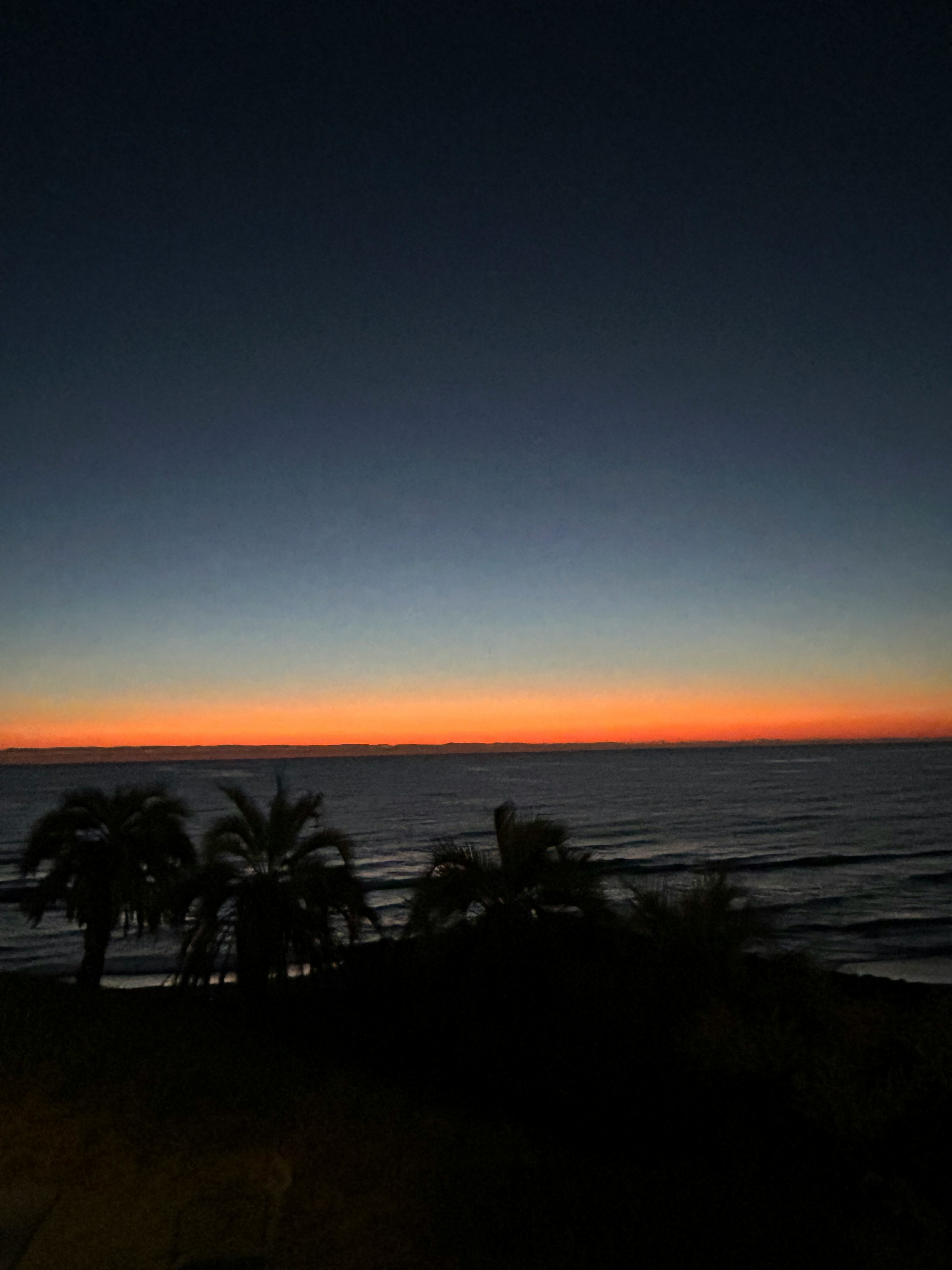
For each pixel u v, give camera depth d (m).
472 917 18.62
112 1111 9.60
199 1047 13.12
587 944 17.69
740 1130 10.28
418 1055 17.38
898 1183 7.80
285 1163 8.61
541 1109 13.57
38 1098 9.89
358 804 162.50
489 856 18.58
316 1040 18.70
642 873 66.31
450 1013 17.19
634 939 17.89
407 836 103.81
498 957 16.98
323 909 22.41
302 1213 7.55
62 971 38.62
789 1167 9.16
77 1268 6.28
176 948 43.22
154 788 25.75
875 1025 11.83
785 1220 7.44
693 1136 11.64
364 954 25.12
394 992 21.69
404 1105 11.57
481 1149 9.73
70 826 24.53
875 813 125.81
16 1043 11.94
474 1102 13.95
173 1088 10.45
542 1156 9.79
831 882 62.06
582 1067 14.74
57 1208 7.30
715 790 187.62
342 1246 6.94
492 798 176.75
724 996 15.19
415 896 18.25
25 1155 8.34
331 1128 9.80
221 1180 8.03
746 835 98.56
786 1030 12.05
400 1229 7.29
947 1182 8.11
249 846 22.92
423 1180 8.46
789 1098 10.71
